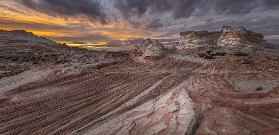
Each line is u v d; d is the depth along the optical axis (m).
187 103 13.22
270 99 13.34
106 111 13.87
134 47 44.94
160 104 13.90
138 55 41.69
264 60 34.12
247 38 56.03
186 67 31.61
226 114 10.95
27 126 11.90
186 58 38.81
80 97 17.00
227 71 27.77
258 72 26.38
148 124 10.95
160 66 32.66
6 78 23.62
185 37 64.50
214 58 37.62
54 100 16.19
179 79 23.25
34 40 99.88
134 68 30.62
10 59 43.12
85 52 72.38
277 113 11.35
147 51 40.47
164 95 16.86
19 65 34.78
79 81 22.14
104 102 15.77
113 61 35.09
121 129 10.69
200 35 64.50
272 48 53.88
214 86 18.67
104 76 24.69
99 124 11.80
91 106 14.93
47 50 73.25
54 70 26.56
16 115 13.37
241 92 15.55
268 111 11.67
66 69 27.03
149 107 13.62
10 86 19.94
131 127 10.77
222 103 13.24
